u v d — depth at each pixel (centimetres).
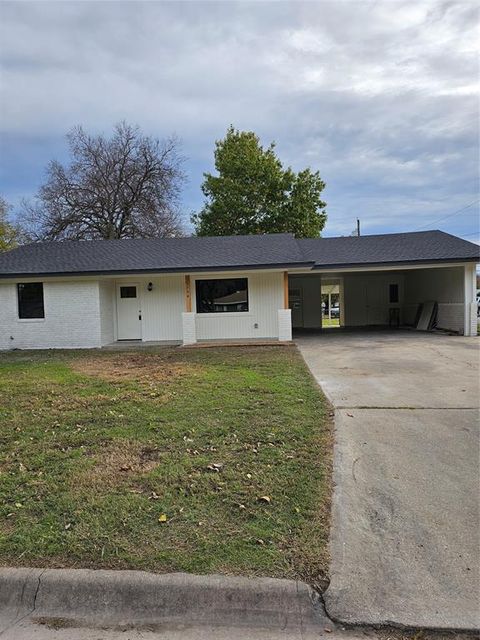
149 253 1612
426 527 305
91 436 491
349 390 709
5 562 262
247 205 2939
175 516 312
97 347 1474
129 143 2986
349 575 254
